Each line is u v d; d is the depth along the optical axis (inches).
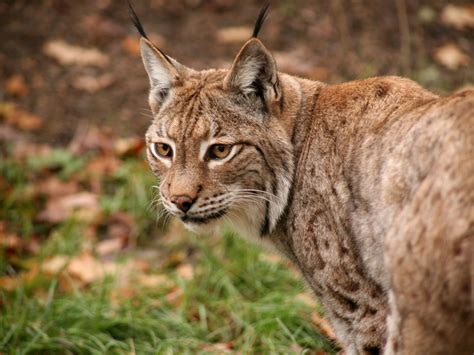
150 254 492.4
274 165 329.4
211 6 711.7
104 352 392.2
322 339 395.5
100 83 639.1
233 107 329.1
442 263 247.8
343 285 313.4
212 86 334.6
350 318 314.8
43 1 722.8
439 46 648.4
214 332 410.9
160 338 409.4
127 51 669.3
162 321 418.0
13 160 553.9
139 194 522.3
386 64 625.0
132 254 486.9
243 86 328.8
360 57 634.2
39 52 672.4
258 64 326.3
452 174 246.2
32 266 473.1
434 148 258.5
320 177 319.3
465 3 697.6
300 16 690.2
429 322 257.8
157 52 348.2
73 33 690.2
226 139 326.6
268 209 335.6
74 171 557.9
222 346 395.9
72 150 574.6
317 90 341.4
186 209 330.0
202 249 474.6
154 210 514.9
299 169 327.6
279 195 330.3
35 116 611.5
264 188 332.8
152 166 349.7
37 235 516.1
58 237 493.0
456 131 252.5
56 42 677.9
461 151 246.8
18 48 675.4
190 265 472.7
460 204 242.4
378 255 291.6
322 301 327.0
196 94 335.6
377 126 304.7
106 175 553.9
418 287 256.5
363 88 326.3
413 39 654.5
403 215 262.8
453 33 665.0
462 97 265.6
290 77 347.3
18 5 719.7
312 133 328.5
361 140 308.2
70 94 632.4
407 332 263.9
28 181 550.0
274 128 329.1
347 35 660.7
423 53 638.5
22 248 497.0
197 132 328.2
